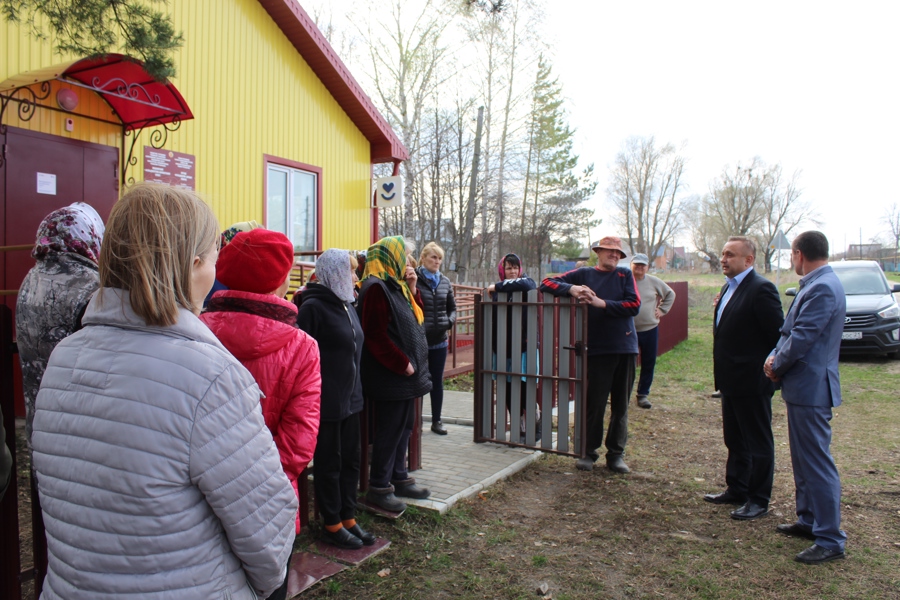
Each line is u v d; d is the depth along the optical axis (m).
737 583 3.36
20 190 6.08
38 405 1.38
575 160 30.02
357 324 3.55
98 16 4.45
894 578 3.40
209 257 1.51
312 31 9.55
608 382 5.21
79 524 1.27
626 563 3.59
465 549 3.73
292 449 2.21
